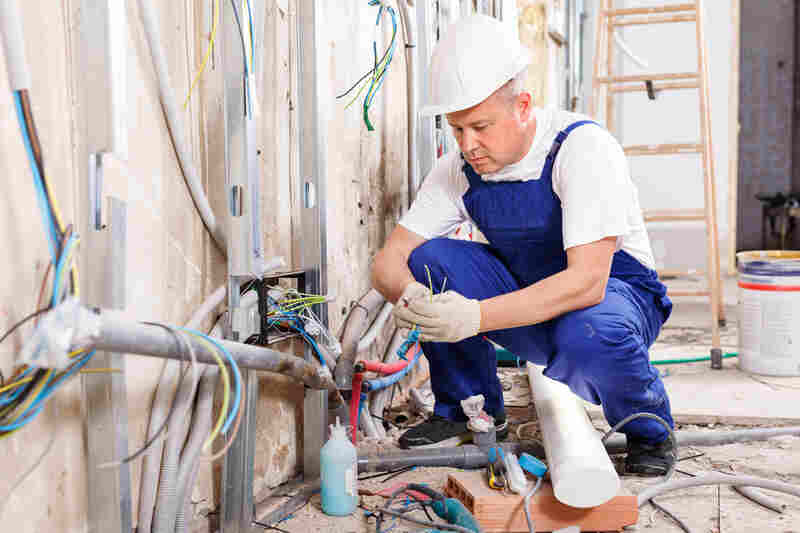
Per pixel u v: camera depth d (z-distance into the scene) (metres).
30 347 0.71
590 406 2.19
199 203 1.30
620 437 1.74
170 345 0.92
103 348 0.80
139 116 1.18
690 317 3.90
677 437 1.82
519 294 1.44
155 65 1.17
